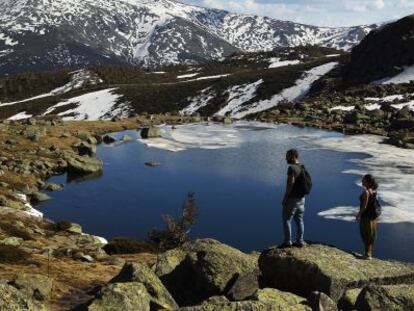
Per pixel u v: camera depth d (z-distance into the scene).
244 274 13.08
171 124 87.81
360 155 54.41
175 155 57.06
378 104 91.69
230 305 10.09
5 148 52.91
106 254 23.47
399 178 43.28
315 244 14.27
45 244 23.53
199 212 35.28
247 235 30.70
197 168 50.03
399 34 130.00
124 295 11.00
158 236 28.38
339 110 90.19
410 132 67.38
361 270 12.51
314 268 12.37
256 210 35.84
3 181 40.91
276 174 47.00
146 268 12.76
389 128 72.44
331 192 39.69
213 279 12.98
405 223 31.39
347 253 13.73
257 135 71.94
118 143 65.94
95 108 169.00
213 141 66.62
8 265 17.86
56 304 13.73
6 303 9.20
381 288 10.90
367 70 130.88
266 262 13.40
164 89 175.50
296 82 150.75
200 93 161.38
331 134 71.56
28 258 19.30
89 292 15.16
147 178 46.31
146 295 11.41
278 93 147.25
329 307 10.80
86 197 40.16
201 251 13.88
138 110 158.50
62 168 49.09
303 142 64.50
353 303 11.17
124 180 45.69
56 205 37.88
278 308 10.21
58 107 177.75
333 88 131.62
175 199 39.22
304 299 11.20
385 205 35.12
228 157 55.25
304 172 13.63
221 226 32.31
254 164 51.47
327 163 50.44
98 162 50.41
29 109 180.50
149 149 61.16
